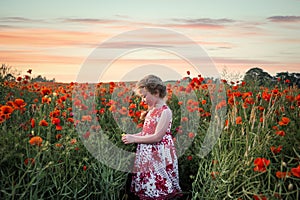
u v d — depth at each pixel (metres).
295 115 3.53
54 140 3.18
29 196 2.57
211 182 2.92
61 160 2.82
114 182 2.88
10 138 2.73
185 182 3.54
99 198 2.93
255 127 3.12
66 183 2.62
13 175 2.62
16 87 4.70
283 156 2.82
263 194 2.48
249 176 2.77
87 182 2.80
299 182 2.63
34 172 2.52
